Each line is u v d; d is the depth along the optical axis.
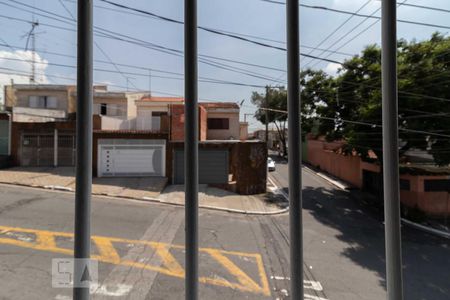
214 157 17.28
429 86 12.61
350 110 17.77
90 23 2.12
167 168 17.20
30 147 18.25
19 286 5.36
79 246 2.08
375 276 7.36
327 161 28.00
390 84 2.26
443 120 12.61
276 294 5.85
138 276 6.14
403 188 15.50
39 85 27.41
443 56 12.79
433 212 14.39
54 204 11.09
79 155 2.08
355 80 17.14
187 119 2.26
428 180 14.61
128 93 27.83
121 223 9.70
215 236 9.32
